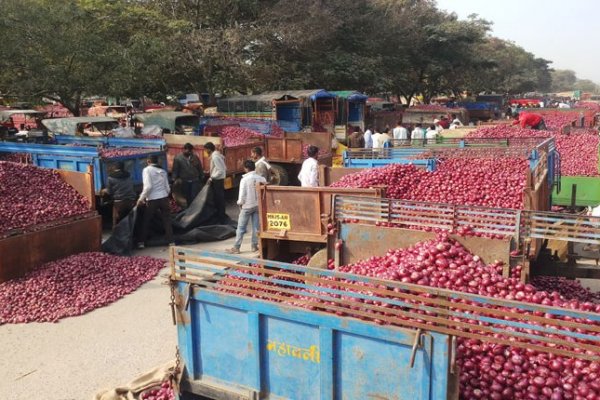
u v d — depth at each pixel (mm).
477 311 3156
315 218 6547
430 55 45219
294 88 30844
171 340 6230
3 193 8305
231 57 26812
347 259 5824
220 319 3855
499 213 5113
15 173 8828
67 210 8766
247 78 28250
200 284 3906
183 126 17812
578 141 12867
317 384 3518
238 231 9695
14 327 6621
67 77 18531
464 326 3166
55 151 11234
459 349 3588
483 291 4277
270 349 3674
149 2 27453
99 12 20891
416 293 3586
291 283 3674
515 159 8375
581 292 6379
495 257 5074
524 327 3100
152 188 9922
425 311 3379
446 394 3068
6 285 7465
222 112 24391
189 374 4031
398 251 5148
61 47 17266
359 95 26844
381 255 5645
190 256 3949
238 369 3838
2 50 16359
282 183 15039
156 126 16875
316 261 6039
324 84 33938
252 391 3752
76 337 6344
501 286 4316
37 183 8984
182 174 11867
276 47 30219
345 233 5812
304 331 3514
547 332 3061
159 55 21438
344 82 34406
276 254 6910
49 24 17000
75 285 7672
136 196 10734
